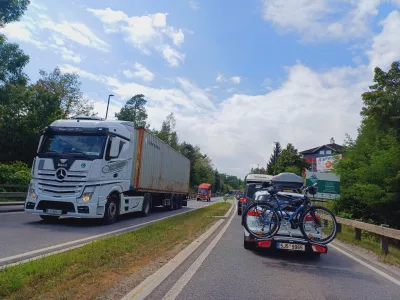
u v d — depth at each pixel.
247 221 8.54
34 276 5.02
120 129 13.53
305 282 6.22
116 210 13.45
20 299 4.19
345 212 20.25
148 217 17.20
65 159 11.69
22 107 31.38
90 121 12.95
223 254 8.33
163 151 20.94
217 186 133.62
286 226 8.43
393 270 7.87
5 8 21.09
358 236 12.69
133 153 14.82
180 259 7.33
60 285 4.84
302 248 8.16
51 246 7.75
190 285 5.50
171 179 23.88
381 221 19.38
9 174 22.12
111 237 9.01
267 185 10.58
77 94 44.16
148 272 6.08
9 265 5.65
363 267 8.01
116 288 4.98
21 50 22.84
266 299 5.06
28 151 32.09
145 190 17.27
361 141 21.61
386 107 21.31
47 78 42.31
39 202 11.55
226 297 5.02
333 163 22.52
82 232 10.32
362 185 18.50
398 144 19.34
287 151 47.03
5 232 9.30
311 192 8.70
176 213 21.28
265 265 7.45
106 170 12.32
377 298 5.50
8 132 30.95
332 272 7.26
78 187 11.52
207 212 22.88
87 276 5.41
